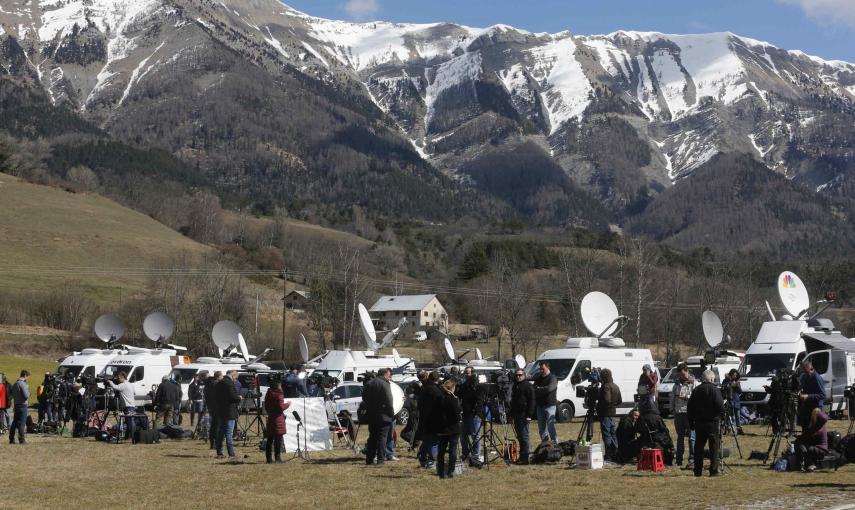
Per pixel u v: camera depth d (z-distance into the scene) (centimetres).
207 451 2506
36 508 1580
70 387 3209
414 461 2200
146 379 4144
